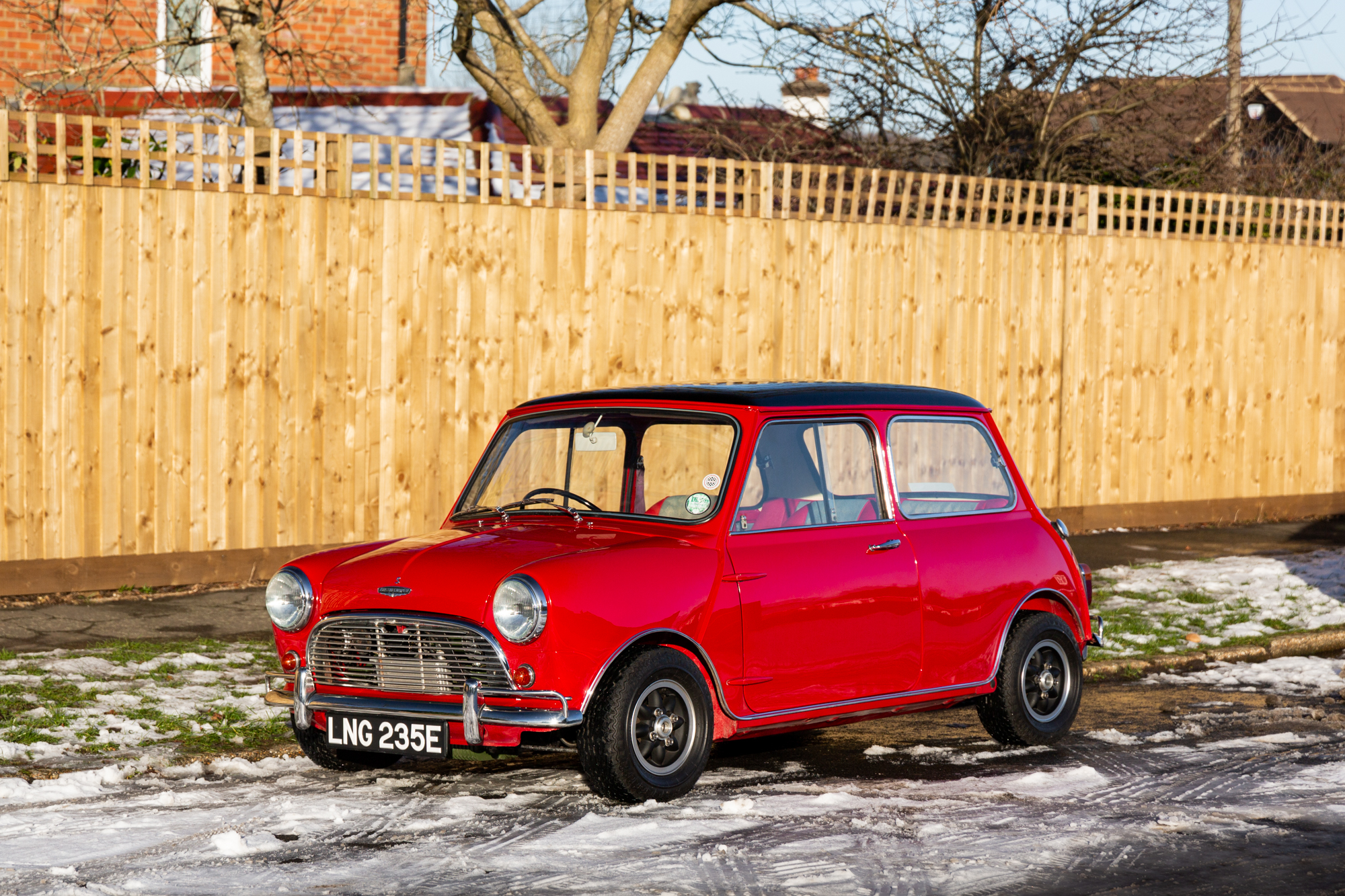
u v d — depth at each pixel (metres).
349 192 11.47
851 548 6.86
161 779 6.76
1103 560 13.35
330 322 11.46
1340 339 16.64
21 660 8.77
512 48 16.11
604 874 5.32
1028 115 19.62
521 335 12.12
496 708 6.00
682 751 6.32
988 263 14.27
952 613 7.18
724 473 6.62
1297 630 10.54
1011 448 14.51
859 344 13.59
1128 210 15.15
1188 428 15.66
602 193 13.83
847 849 5.66
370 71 20.41
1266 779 6.86
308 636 6.49
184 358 10.98
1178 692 8.99
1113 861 5.55
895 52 18.72
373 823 6.01
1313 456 16.55
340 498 11.55
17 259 10.45
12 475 10.51
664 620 6.19
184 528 11.04
